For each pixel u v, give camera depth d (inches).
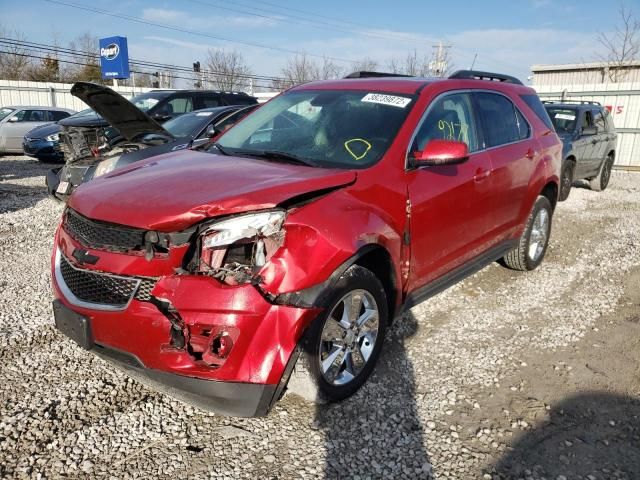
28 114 622.8
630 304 197.6
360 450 111.6
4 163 544.1
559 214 362.3
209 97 430.6
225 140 165.9
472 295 200.7
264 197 107.6
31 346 147.5
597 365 150.6
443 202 149.3
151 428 116.0
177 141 263.0
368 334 129.8
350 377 126.4
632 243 283.0
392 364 146.3
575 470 107.9
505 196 185.3
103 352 109.7
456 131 165.6
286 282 106.2
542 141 212.8
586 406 130.3
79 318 109.0
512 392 135.3
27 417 117.0
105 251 108.2
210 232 104.3
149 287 103.7
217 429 116.6
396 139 142.1
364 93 162.1
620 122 705.0
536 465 109.0
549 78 1358.3
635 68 1168.2
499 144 185.9
